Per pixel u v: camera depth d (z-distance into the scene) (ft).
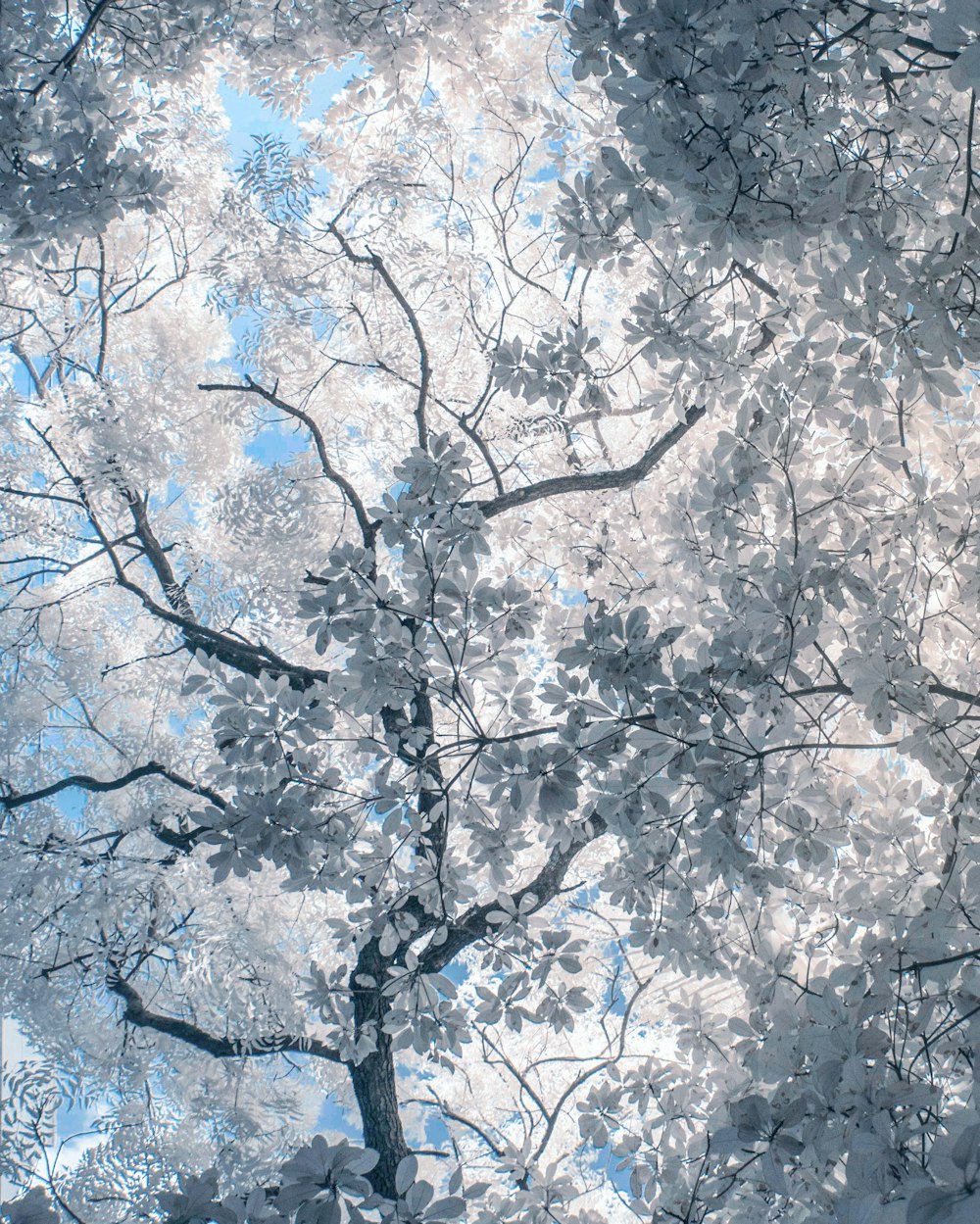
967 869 10.50
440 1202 9.18
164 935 18.11
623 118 8.48
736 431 11.59
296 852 11.64
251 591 20.36
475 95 22.76
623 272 11.71
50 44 13.53
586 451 22.50
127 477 20.43
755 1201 10.63
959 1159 6.00
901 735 13.47
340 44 17.35
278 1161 16.62
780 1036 10.38
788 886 11.67
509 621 11.74
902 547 12.34
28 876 17.85
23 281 21.77
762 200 8.80
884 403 12.07
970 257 8.93
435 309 22.61
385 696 11.77
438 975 12.35
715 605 11.72
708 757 10.08
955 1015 10.07
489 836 11.64
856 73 9.61
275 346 21.77
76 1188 16.47
